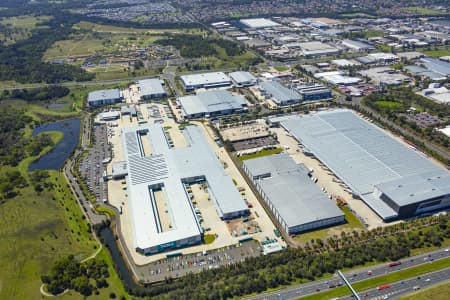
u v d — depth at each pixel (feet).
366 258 434.71
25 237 487.20
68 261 434.71
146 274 429.38
